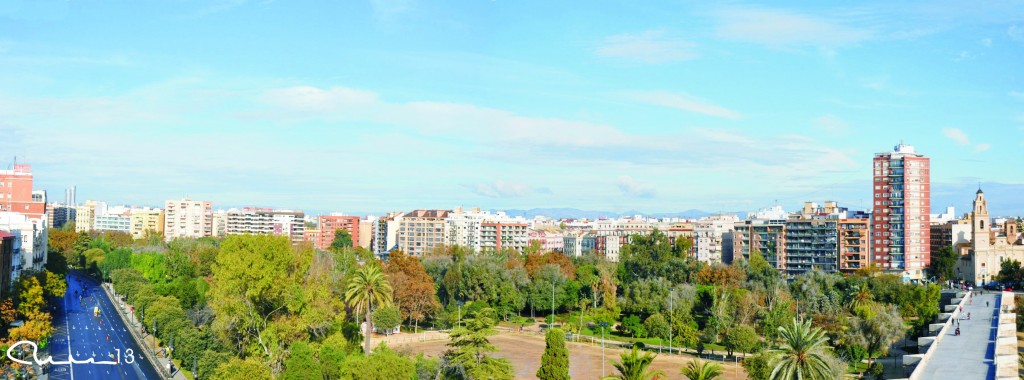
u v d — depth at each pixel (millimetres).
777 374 117875
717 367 115812
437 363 162125
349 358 150125
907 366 175500
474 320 158750
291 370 155375
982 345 190750
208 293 183125
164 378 181250
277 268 177750
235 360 154500
